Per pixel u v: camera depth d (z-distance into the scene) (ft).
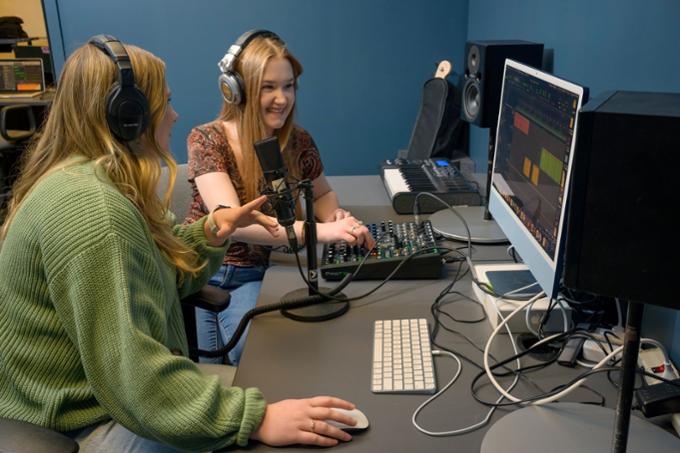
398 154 10.95
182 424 3.20
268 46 5.74
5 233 3.73
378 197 7.09
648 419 3.26
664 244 2.30
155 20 11.08
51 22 11.08
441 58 11.18
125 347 3.23
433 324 4.26
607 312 4.17
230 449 3.24
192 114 11.58
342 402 3.32
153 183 3.88
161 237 4.04
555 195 3.62
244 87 5.79
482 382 3.60
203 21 11.09
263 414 3.24
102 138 3.68
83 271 3.25
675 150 2.18
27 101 12.46
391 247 5.18
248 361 3.87
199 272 4.72
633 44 4.80
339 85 11.41
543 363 3.74
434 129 9.71
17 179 4.03
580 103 3.24
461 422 3.25
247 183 6.02
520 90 4.49
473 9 10.40
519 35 7.77
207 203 5.71
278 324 4.34
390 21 11.02
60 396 3.55
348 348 4.00
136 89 3.61
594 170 2.31
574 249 2.44
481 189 7.11
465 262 5.25
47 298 3.51
